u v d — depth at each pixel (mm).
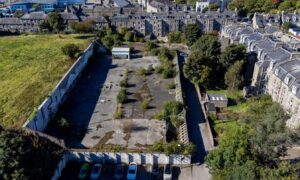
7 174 41938
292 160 58531
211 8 188250
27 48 114812
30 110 67312
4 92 77938
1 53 108938
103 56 121188
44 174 48219
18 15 177250
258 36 102062
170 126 70000
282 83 74750
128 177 55312
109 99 84375
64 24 144000
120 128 70000
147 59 116938
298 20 151500
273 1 192125
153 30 153250
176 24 153625
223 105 80438
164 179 54906
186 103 82875
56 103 77000
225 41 114188
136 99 84250
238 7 185000
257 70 85625
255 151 48531
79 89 90812
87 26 138875
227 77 88500
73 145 63312
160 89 90625
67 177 56250
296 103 67812
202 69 89188
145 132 68250
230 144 50562
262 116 54469
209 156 53031
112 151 59125
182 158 58875
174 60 111188
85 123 72125
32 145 51156
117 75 101375
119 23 150625
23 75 88875
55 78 84750
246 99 83250
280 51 83812
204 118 75500
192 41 129750
